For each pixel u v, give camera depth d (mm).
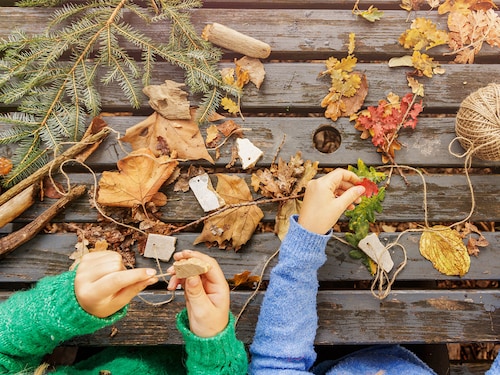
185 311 542
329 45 692
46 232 688
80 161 660
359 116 683
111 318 504
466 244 682
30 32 678
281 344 584
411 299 676
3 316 520
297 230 585
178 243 679
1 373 525
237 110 682
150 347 697
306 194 605
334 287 741
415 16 693
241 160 676
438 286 763
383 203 684
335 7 709
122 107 686
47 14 680
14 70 639
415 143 688
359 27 692
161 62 681
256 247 679
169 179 675
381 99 690
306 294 595
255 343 597
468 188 687
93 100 654
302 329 594
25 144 656
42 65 645
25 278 667
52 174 672
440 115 737
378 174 677
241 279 668
